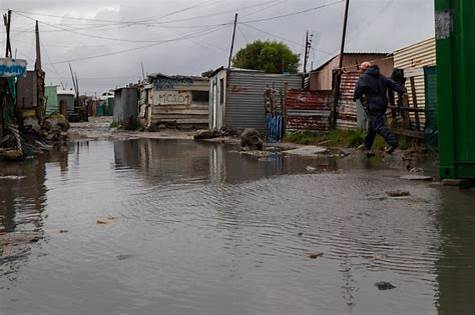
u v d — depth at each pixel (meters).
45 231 7.03
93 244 6.29
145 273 5.19
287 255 5.60
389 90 15.52
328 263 5.30
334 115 20.98
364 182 9.99
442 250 5.59
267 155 16.33
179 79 37.56
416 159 13.14
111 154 18.83
